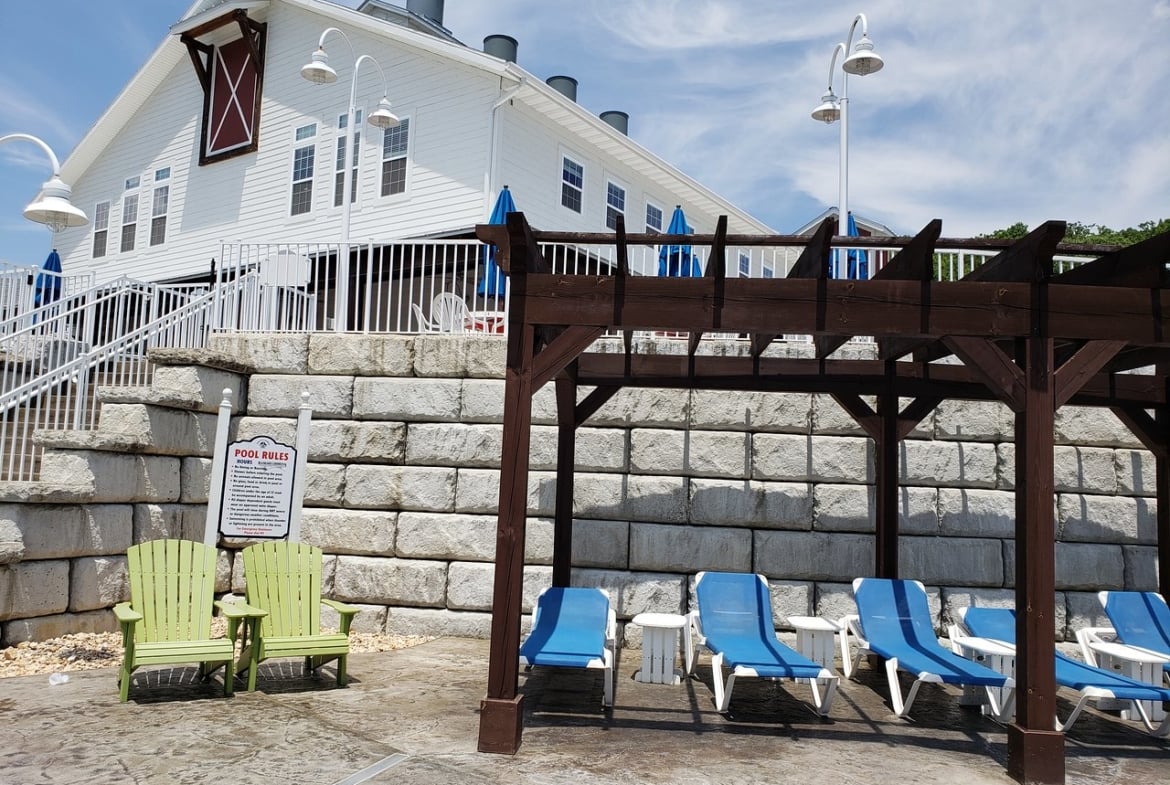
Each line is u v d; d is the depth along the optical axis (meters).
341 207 16.14
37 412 7.98
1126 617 6.84
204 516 8.39
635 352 8.55
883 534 7.27
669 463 8.23
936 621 7.98
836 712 6.18
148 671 6.34
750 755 5.04
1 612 6.34
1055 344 6.47
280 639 5.96
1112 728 6.09
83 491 6.93
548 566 8.21
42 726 4.91
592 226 16.61
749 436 8.24
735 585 7.04
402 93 15.42
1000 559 8.04
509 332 5.27
